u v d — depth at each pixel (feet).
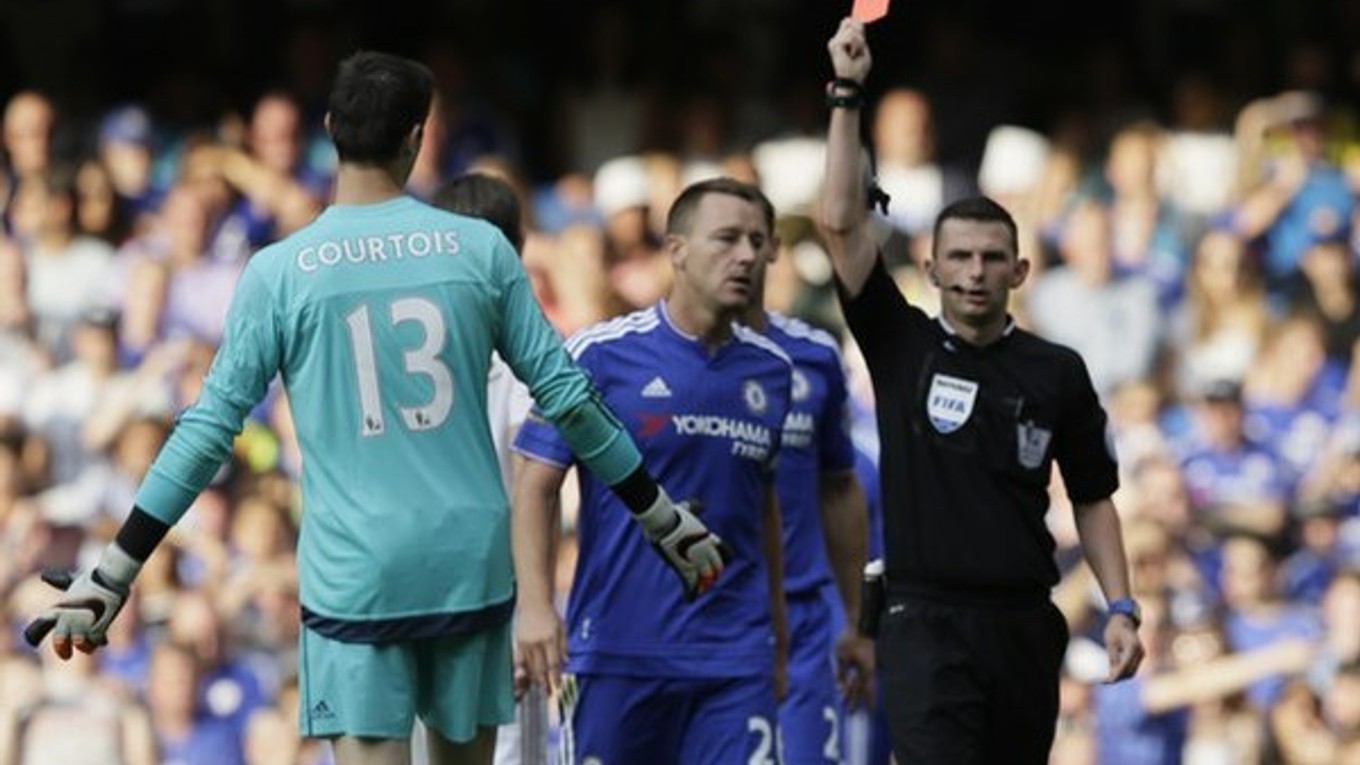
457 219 88.94
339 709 87.66
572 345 103.45
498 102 205.67
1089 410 99.91
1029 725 99.50
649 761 103.81
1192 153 199.00
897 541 99.30
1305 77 205.46
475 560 87.66
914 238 186.80
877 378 100.12
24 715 160.56
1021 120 206.08
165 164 197.06
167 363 182.19
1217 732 159.02
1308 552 170.40
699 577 91.09
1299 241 192.03
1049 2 213.87
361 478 87.25
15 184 194.29
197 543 165.89
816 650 117.80
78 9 218.59
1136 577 162.30
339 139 88.53
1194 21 212.84
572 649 103.81
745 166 191.42
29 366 183.52
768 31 212.43
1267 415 180.75
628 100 204.33
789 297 173.58
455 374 87.76
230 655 160.97
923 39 210.79
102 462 179.01
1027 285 188.24
